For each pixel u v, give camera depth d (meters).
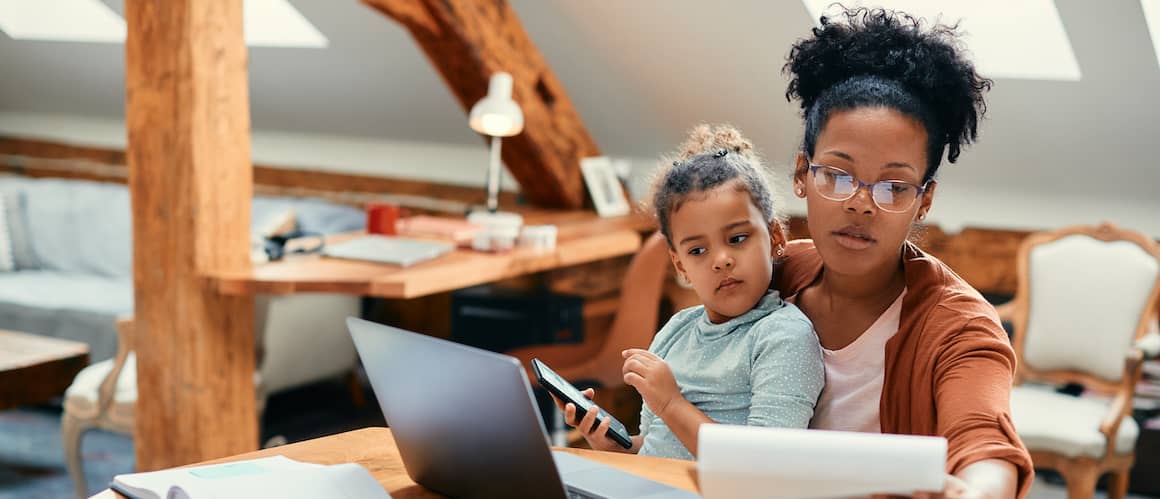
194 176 3.22
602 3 4.25
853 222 1.48
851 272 1.52
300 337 4.54
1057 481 4.05
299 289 3.21
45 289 5.12
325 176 5.80
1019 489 1.27
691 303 4.64
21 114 6.69
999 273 4.42
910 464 1.11
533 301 4.48
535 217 4.61
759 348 1.62
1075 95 3.83
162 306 3.33
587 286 4.55
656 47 4.37
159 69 3.21
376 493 1.41
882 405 1.51
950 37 1.55
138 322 3.37
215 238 3.30
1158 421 3.92
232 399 3.38
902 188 1.48
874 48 1.55
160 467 3.40
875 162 1.47
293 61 5.18
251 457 1.62
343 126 5.61
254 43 5.13
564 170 4.70
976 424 1.30
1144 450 3.91
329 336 4.74
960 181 4.44
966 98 1.53
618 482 1.45
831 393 1.60
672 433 1.69
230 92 3.30
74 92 6.19
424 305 5.36
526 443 1.21
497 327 4.55
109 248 5.50
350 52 4.96
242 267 3.38
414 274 3.32
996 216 4.41
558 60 4.70
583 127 4.78
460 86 4.35
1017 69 3.90
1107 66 3.64
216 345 3.31
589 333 4.61
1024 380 3.80
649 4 4.15
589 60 4.62
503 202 5.24
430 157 5.50
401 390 1.35
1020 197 4.36
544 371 1.64
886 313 1.58
